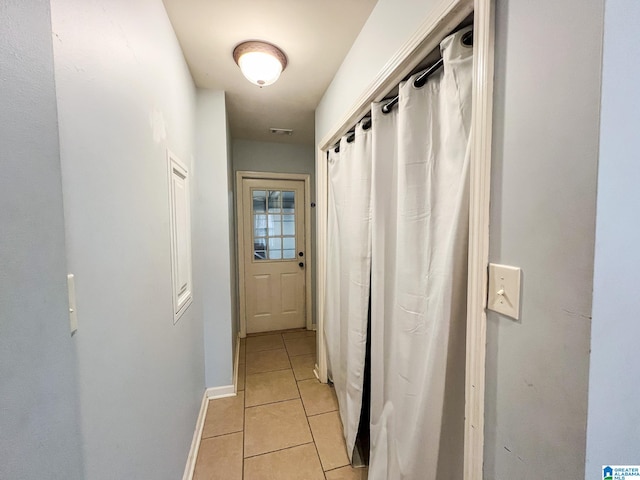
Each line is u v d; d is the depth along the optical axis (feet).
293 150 10.52
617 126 1.45
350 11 3.95
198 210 6.10
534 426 1.75
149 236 3.09
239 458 4.84
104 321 2.12
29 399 1.17
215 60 5.14
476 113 2.04
